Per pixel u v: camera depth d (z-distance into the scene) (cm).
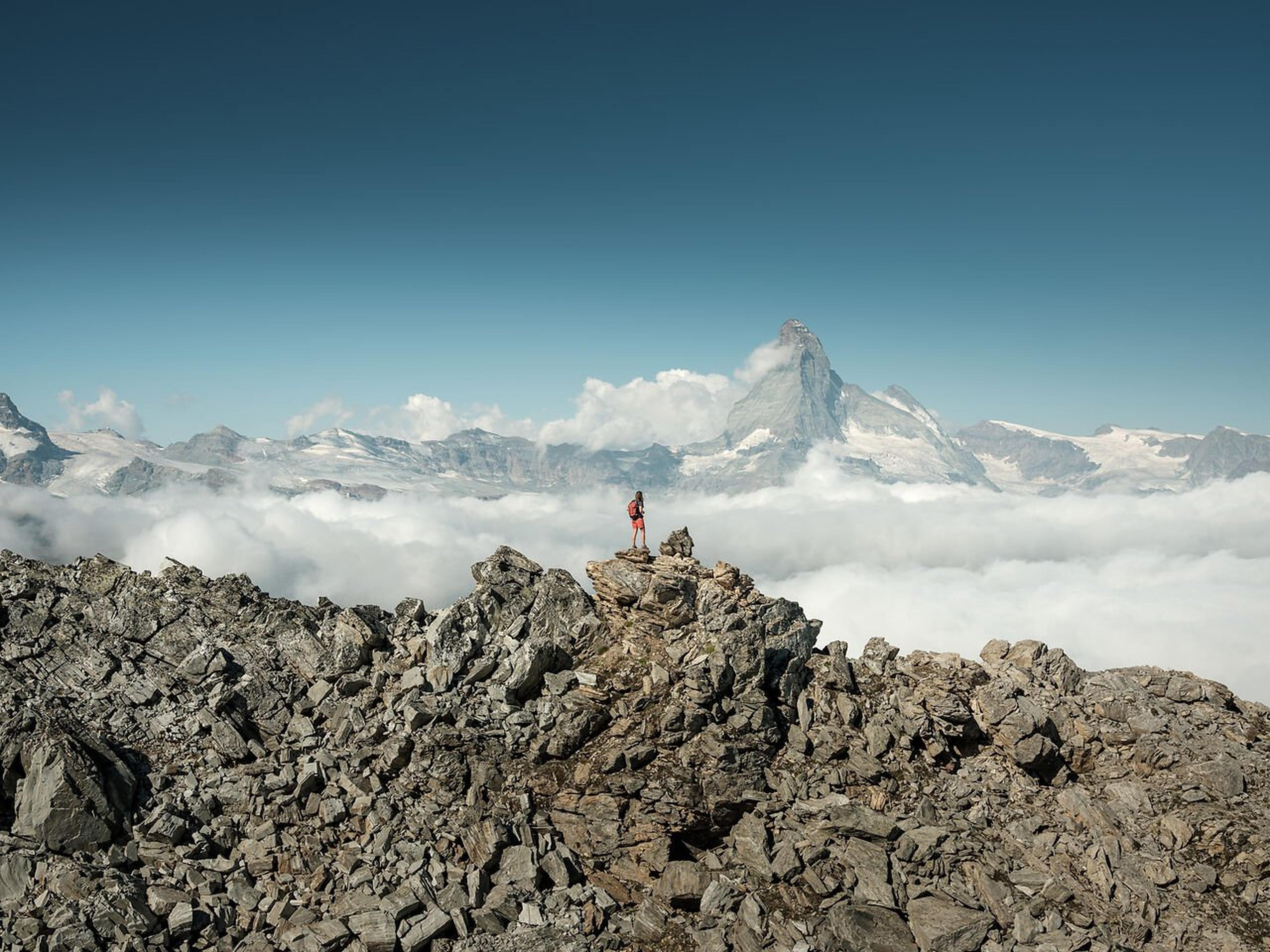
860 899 2736
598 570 3741
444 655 3478
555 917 2659
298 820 2883
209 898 2536
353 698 3416
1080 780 3366
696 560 4016
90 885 2455
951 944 2584
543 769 3166
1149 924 2723
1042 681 3750
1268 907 2795
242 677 3425
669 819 2953
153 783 2884
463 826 2905
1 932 2289
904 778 3250
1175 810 3128
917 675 3656
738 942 2605
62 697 3162
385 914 2552
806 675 3631
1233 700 3694
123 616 3603
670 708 3189
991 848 2969
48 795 2598
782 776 3177
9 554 3916
